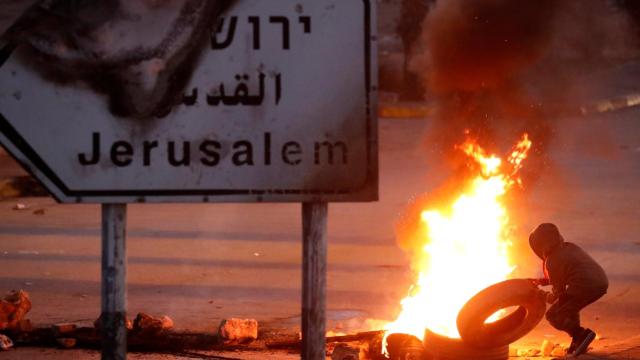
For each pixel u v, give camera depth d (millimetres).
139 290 25297
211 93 11141
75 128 11016
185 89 11117
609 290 24828
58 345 19703
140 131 11078
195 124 11141
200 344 19844
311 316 11398
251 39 11164
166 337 19844
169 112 11109
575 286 17453
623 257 28891
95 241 32562
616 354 17141
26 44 10930
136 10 11023
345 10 11203
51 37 10953
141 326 19734
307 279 11414
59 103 10992
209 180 11195
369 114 11242
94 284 26141
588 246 30453
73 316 22266
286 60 11188
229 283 26141
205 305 23609
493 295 15555
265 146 11203
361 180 11281
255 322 19969
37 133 10992
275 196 11242
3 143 10961
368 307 23141
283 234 33500
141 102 11070
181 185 11156
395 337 17750
